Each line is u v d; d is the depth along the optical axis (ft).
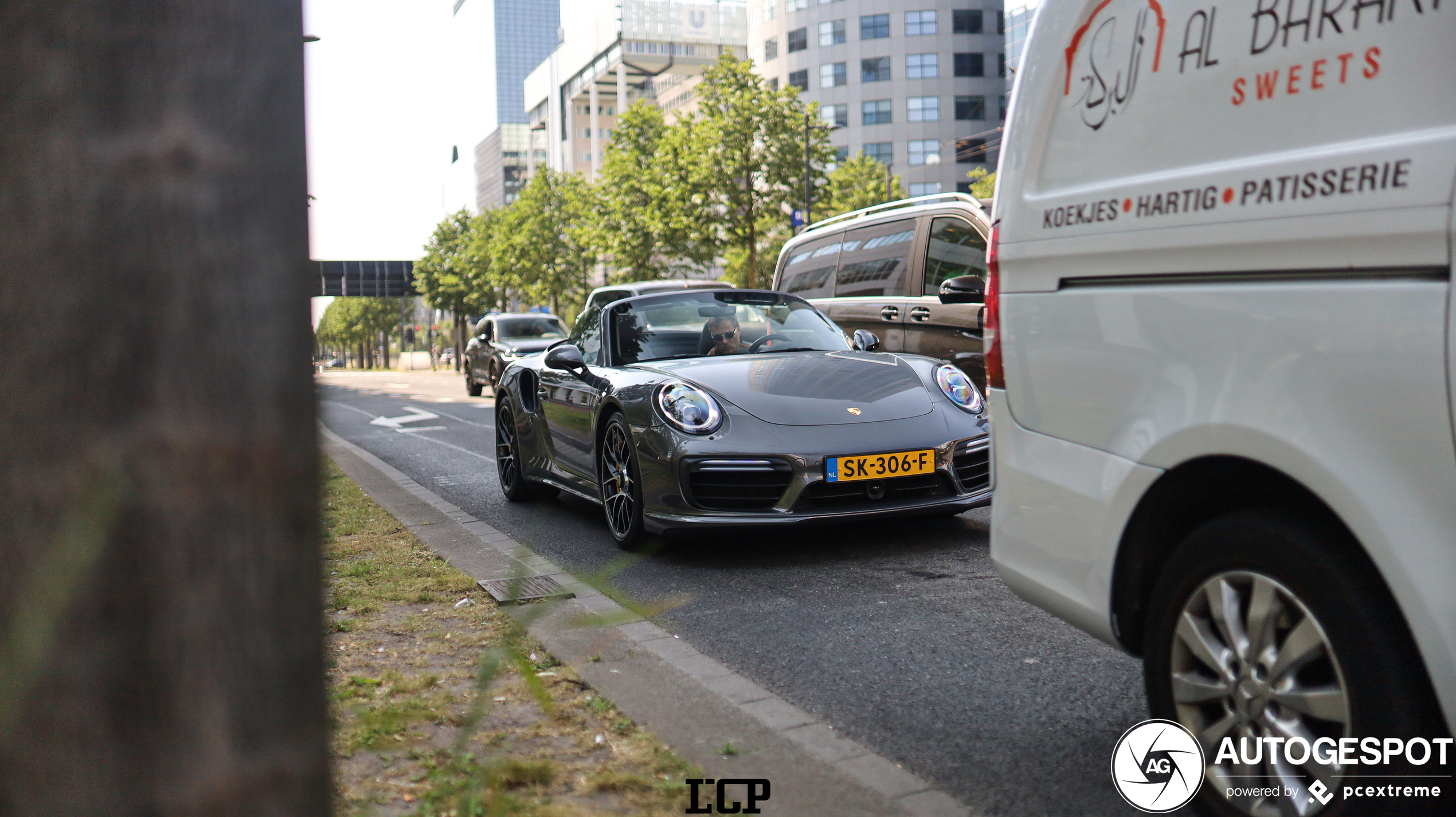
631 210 112.27
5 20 2.47
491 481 28.02
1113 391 7.25
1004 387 8.37
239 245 2.56
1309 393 5.85
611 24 336.70
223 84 2.56
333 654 11.20
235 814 2.56
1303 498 6.26
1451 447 5.20
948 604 13.12
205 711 2.52
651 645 11.50
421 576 15.21
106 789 2.45
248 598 2.56
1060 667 10.53
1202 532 6.64
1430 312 5.29
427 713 5.61
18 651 2.27
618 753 8.31
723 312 20.03
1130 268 7.11
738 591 14.30
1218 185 6.44
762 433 15.83
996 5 229.86
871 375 17.40
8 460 2.46
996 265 8.45
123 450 2.45
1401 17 5.56
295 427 2.66
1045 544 7.93
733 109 99.60
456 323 217.15
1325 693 5.89
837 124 233.14
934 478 16.29
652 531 16.53
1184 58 6.82
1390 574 5.41
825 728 9.02
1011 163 8.36
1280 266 6.07
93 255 2.45
